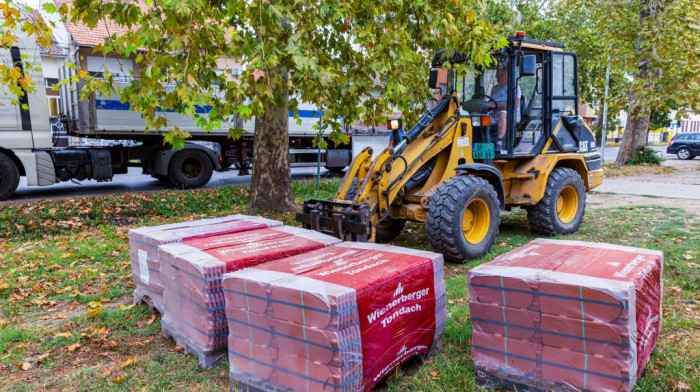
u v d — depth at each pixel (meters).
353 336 2.58
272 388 2.80
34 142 11.14
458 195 5.53
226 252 3.49
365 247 3.69
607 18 16.97
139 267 4.33
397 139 6.16
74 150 12.05
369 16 5.86
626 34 16.75
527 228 7.75
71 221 8.89
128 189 13.20
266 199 8.94
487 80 6.75
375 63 5.68
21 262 6.11
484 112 6.72
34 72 10.87
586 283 2.57
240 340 2.95
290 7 4.74
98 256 6.32
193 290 3.30
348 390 2.55
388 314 2.88
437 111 6.17
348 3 5.54
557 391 2.71
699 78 16.14
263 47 4.69
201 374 3.23
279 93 5.62
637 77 17.33
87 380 3.26
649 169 17.62
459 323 3.94
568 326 2.63
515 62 6.43
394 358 2.98
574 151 7.77
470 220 5.99
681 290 4.57
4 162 10.77
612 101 18.92
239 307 2.92
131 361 3.43
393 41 5.68
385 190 5.66
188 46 4.58
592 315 2.55
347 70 6.64
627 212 8.73
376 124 7.91
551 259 3.16
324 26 6.07
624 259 3.12
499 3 17.36
